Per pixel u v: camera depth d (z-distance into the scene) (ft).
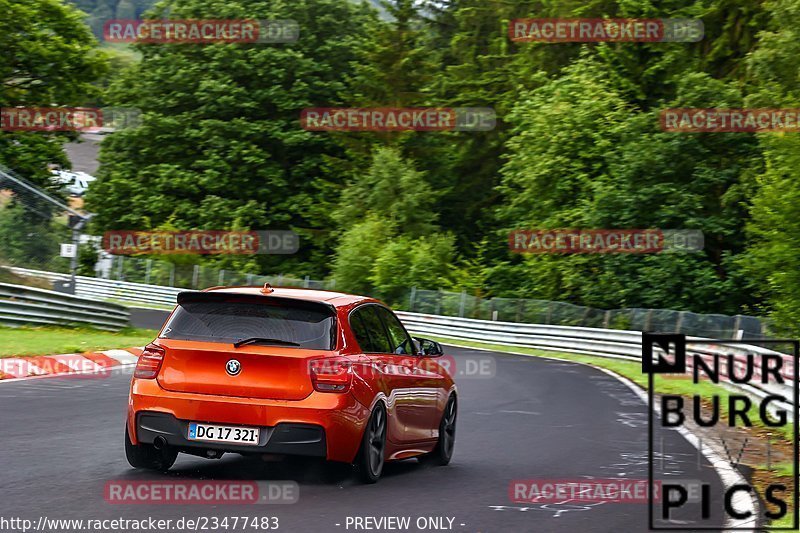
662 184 266.16
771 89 237.04
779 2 239.09
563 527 50.93
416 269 311.68
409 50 405.39
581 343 237.66
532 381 156.15
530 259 297.33
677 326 223.92
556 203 298.35
